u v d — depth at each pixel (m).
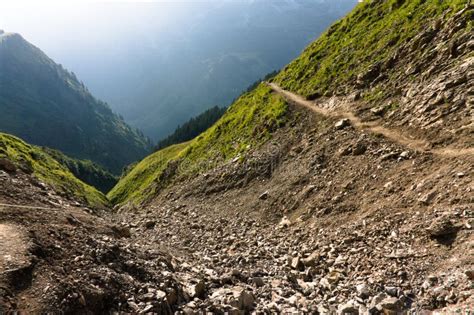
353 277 13.82
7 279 8.35
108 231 16.36
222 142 52.59
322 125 35.09
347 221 19.72
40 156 45.91
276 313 11.11
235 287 12.74
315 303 12.08
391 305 10.39
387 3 44.84
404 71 30.94
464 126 20.28
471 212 13.45
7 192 15.38
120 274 10.90
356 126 30.08
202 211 35.31
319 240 19.08
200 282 12.08
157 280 11.48
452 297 9.79
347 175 24.81
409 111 26.36
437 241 13.29
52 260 9.96
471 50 24.55
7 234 10.48
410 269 12.41
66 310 8.22
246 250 20.14
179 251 19.73
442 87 24.30
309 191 26.59
